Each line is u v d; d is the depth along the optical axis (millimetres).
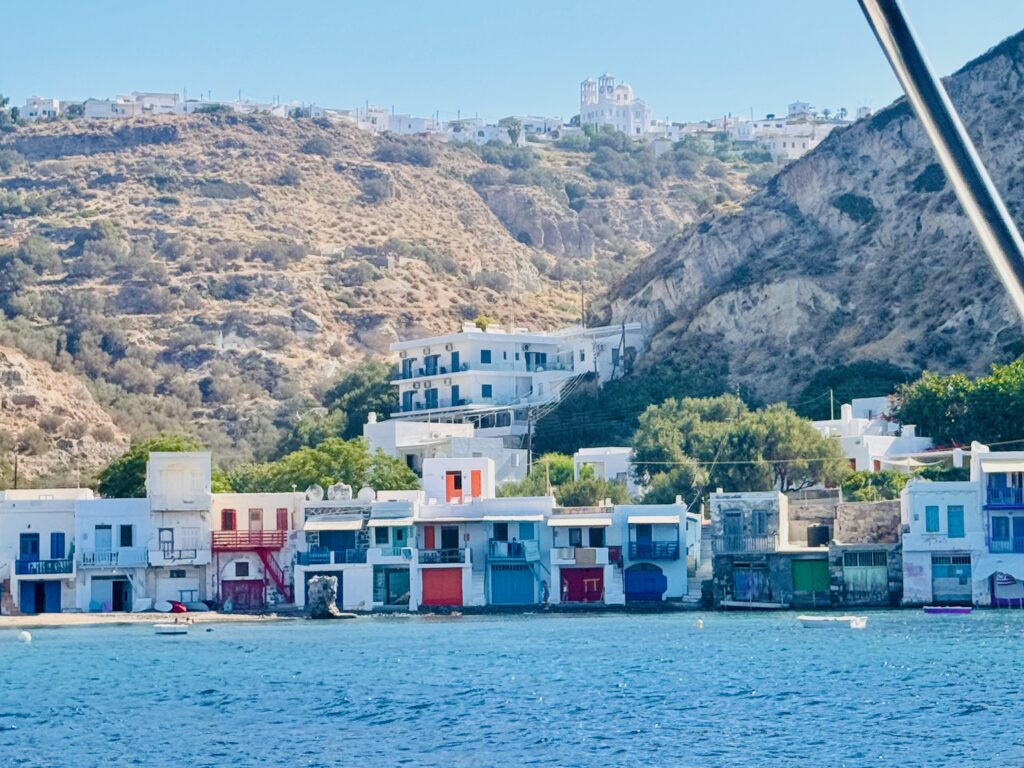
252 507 136000
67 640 114625
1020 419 156125
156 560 133625
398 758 61438
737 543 129500
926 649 94562
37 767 61281
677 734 65312
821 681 81000
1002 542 123500
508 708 74625
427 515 134875
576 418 198750
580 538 133125
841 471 149250
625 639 106125
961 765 56719
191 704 78750
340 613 131000
